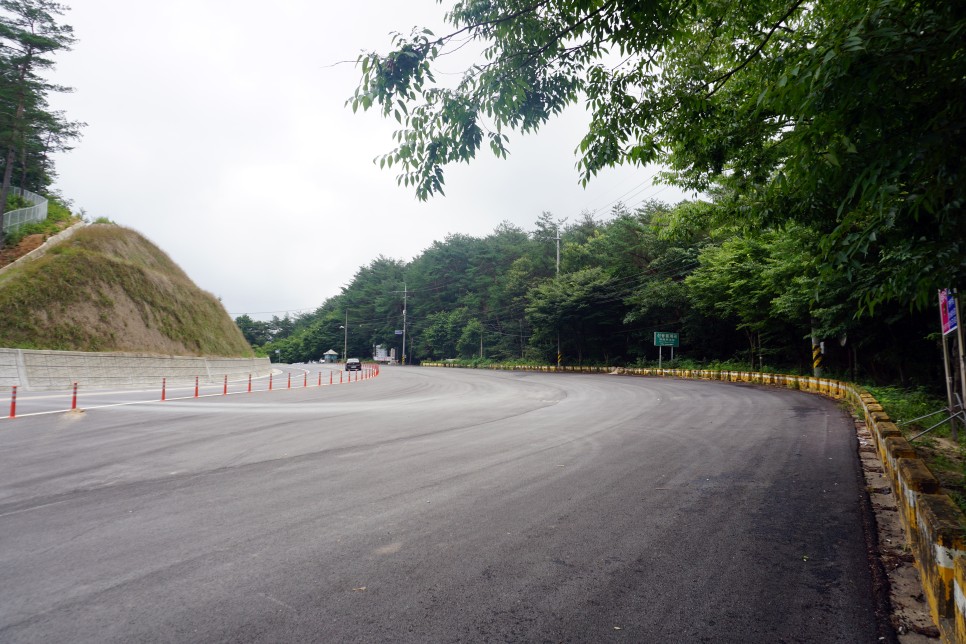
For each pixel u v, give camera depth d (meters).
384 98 5.04
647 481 6.23
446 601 3.23
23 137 32.59
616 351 46.78
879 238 4.04
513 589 3.39
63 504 5.37
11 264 27.72
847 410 13.50
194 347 35.91
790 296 19.81
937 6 2.75
